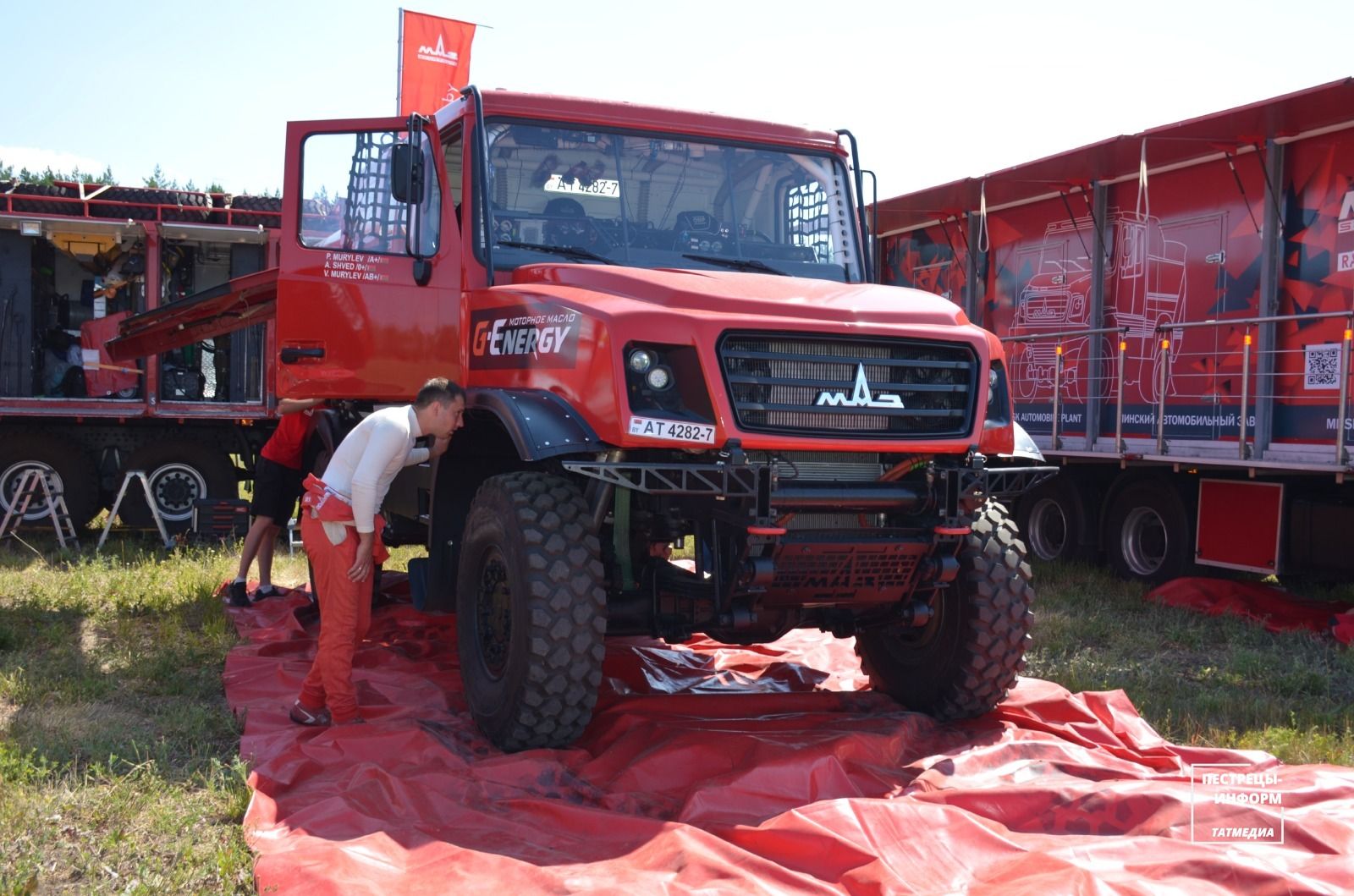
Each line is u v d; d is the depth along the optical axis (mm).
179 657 6555
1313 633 7789
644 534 5145
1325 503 8266
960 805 4113
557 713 4645
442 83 13430
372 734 4828
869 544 4844
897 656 5840
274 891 3338
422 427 5105
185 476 12391
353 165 6262
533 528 4707
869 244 6297
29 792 4168
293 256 6215
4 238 12016
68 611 7824
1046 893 3223
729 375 4520
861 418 4762
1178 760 4777
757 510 4516
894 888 3350
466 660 5195
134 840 3793
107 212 12422
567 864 3631
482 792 4262
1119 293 10180
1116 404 10195
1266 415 8516
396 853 3697
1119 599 9203
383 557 5332
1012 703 5668
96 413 11938
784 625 5363
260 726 5168
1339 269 8008
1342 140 8008
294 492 8227
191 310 8133
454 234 5770
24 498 11820
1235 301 8938
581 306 4715
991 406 5277
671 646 7188
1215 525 9125
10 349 12008
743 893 3301
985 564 5289
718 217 5988
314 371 6195
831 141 6344
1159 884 3371
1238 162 8867
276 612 7863
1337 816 4004
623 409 4426
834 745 4617
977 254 12047
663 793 4395
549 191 5719
